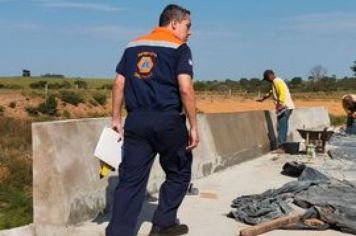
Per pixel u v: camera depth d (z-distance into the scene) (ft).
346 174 34.06
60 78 381.40
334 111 139.23
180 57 18.07
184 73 17.94
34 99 163.84
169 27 18.81
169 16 18.79
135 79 18.26
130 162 18.39
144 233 19.90
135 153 18.35
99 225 21.13
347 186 27.12
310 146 41.81
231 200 26.14
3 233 20.29
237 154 37.83
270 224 20.70
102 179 22.80
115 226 18.24
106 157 18.69
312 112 61.31
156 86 18.08
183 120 18.65
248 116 41.93
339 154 41.86
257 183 30.83
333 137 53.21
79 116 160.56
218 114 36.58
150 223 21.16
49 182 20.71
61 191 20.61
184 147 18.76
